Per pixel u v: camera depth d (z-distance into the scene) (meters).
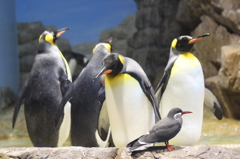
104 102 6.36
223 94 11.12
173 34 15.53
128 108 5.68
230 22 11.72
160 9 15.95
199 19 13.87
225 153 4.94
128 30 17.78
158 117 5.60
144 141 4.81
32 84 6.82
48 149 5.24
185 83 6.16
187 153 4.94
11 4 16.55
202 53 12.94
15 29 17.02
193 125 6.24
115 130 5.88
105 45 7.11
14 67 16.61
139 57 16.44
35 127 6.82
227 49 10.80
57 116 6.30
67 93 6.43
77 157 5.09
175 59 6.34
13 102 15.90
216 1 11.99
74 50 18.11
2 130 11.32
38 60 6.95
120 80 5.66
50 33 7.29
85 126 6.64
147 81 5.75
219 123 10.40
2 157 5.25
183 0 14.28
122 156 5.05
